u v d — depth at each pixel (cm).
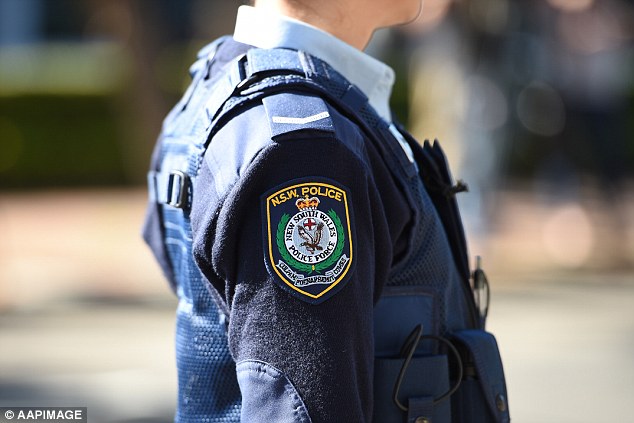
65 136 2772
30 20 4028
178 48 3272
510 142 1463
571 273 1506
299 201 257
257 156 258
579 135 1739
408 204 284
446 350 303
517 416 936
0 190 2738
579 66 1645
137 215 2188
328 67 288
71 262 1638
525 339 1181
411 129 1524
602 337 1187
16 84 2762
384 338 290
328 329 254
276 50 289
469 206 1472
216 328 288
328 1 306
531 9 1541
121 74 2483
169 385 1035
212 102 287
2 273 1549
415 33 1430
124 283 1491
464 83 1412
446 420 292
